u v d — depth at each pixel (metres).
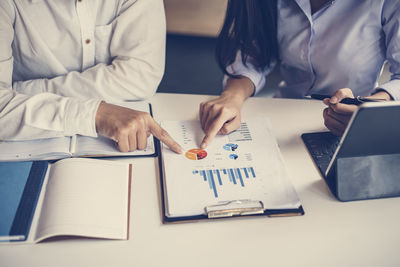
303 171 0.86
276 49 1.27
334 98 0.93
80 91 1.03
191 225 0.72
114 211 0.73
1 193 0.73
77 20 1.04
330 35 1.16
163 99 1.09
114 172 0.81
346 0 1.10
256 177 0.81
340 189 0.77
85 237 0.67
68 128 0.87
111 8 1.07
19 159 0.83
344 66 1.19
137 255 0.66
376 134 0.73
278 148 0.90
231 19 1.16
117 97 1.05
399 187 0.78
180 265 0.65
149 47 1.07
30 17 1.01
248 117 1.02
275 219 0.74
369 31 1.12
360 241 0.70
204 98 1.11
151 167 0.85
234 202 0.75
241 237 0.70
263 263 0.65
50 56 1.08
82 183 0.75
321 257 0.67
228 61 1.25
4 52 0.96
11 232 0.66
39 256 0.65
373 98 0.96
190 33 2.81
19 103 0.88
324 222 0.73
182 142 0.91
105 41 1.11
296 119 1.03
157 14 1.08
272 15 1.17
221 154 0.88
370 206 0.77
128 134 0.85
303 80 1.32
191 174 0.81
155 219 0.73
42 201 0.74
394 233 0.72
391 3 1.04
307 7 1.12
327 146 0.93
